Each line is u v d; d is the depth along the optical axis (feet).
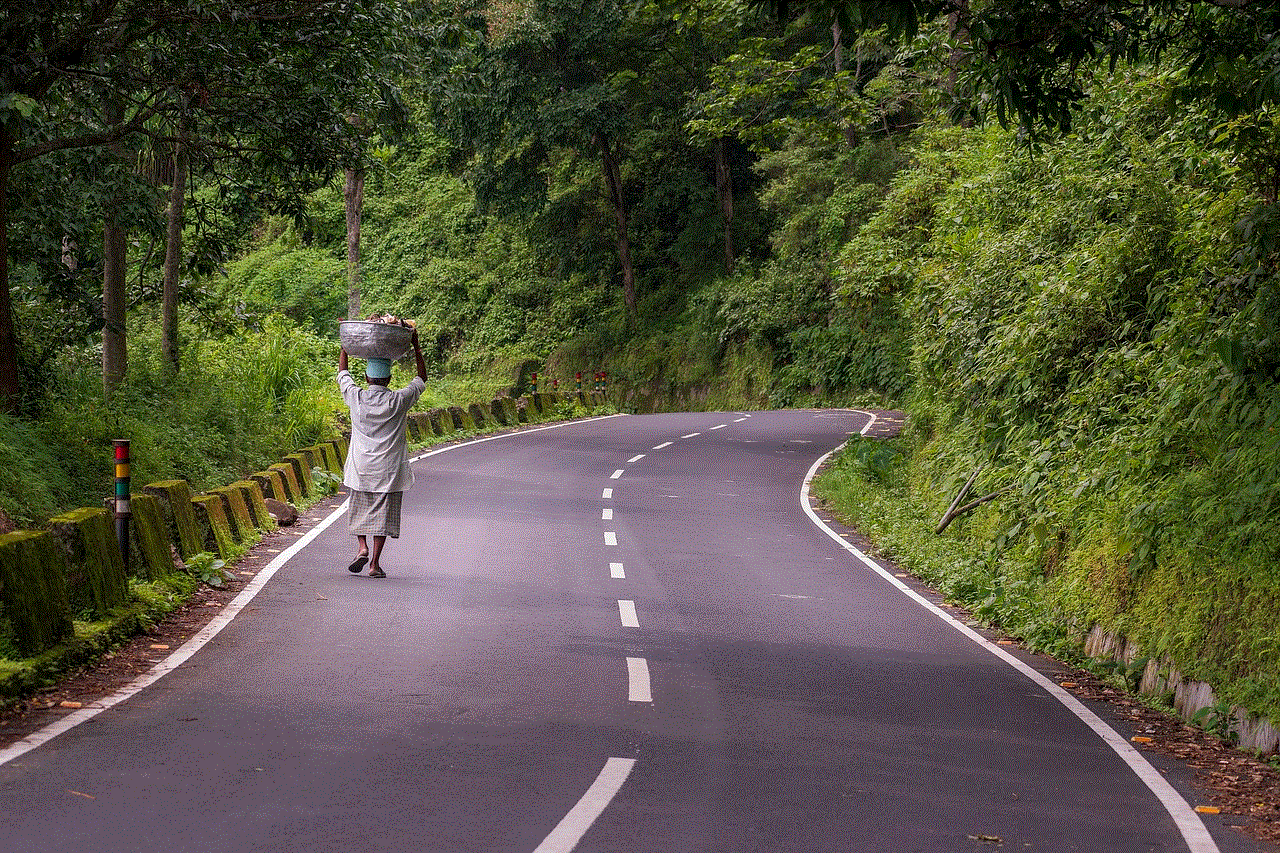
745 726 27.61
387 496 44.24
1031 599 44.52
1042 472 51.70
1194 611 33.68
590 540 56.34
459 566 47.70
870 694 31.81
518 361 206.49
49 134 57.82
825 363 168.14
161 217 71.15
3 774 21.47
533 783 22.47
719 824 20.85
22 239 69.10
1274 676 29.01
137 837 18.60
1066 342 54.29
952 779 24.57
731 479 84.64
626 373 196.75
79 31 50.11
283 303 222.48
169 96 54.75
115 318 73.05
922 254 81.25
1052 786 24.58
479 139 176.24
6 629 27.91
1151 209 50.37
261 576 43.70
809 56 65.46
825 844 20.16
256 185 67.21
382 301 233.55
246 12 50.03
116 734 24.29
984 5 35.19
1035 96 33.91
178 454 65.31
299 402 84.84
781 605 44.09
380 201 243.40
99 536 33.91
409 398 44.50
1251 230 37.24
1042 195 60.70
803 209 167.84
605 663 33.12
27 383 65.41
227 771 22.15
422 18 59.21
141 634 34.01
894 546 58.44
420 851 18.61
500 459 91.86
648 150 200.34
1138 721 31.40
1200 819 22.97
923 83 74.43
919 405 82.38
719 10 63.21
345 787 21.57
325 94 55.36
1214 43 34.50
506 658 32.94
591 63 180.75
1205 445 38.88
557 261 217.36
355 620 36.91
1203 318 41.09
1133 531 38.86
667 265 214.28
